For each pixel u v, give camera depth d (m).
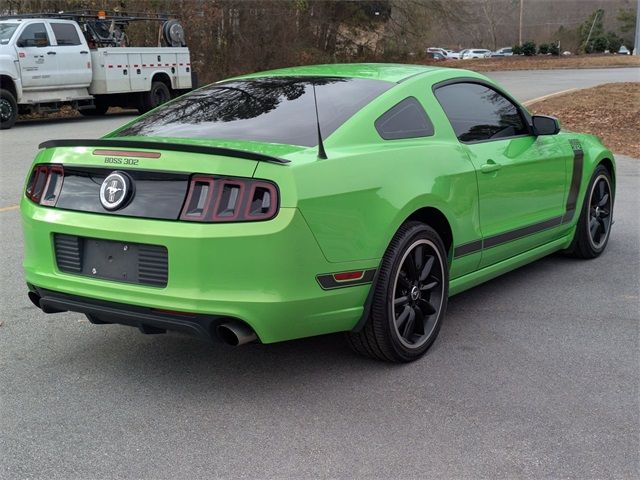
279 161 3.47
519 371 4.10
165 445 3.29
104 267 3.74
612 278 5.91
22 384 3.91
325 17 38.22
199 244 3.42
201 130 4.15
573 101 18.58
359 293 3.80
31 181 4.08
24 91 16.38
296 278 3.50
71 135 14.91
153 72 19.58
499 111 5.21
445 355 4.32
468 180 4.54
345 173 3.72
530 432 3.41
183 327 3.53
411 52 43.78
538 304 5.27
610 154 6.45
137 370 4.10
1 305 5.19
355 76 4.61
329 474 3.06
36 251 3.99
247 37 31.64
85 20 18.33
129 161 3.65
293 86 4.53
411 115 4.39
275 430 3.42
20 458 3.17
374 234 3.81
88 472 3.06
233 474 3.05
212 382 3.95
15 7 24.80
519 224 5.16
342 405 3.67
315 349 4.42
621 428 3.45
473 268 4.83
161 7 27.48
